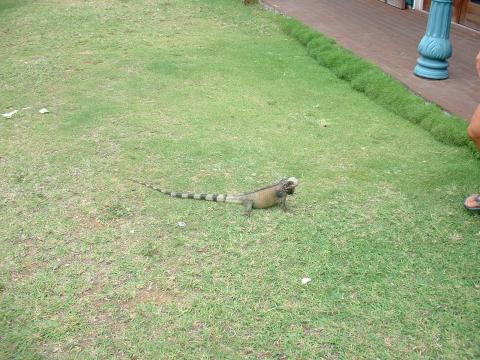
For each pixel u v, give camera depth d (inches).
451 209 141.0
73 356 105.0
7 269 123.7
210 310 113.2
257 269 122.7
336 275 121.0
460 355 103.8
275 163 161.2
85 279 121.0
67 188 150.1
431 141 174.2
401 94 196.5
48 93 209.5
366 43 256.5
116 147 169.6
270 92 210.8
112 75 226.4
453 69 220.8
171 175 155.3
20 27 296.2
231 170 157.5
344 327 109.3
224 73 229.0
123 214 139.9
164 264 124.5
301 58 247.6
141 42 270.5
